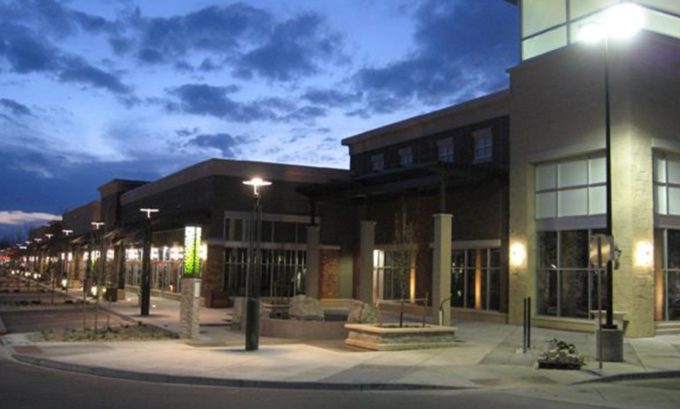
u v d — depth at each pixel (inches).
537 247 1034.7
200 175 1505.9
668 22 981.2
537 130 1025.5
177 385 508.7
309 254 1380.4
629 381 573.9
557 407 441.4
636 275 876.6
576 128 961.5
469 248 1180.5
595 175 948.0
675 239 961.5
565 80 986.7
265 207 1477.6
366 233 1241.4
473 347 748.6
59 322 1010.7
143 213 1969.7
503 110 1162.0
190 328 777.6
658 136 916.0
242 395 467.5
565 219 986.7
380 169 1494.8
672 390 522.0
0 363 611.8
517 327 1011.9
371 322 808.9
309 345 751.7
